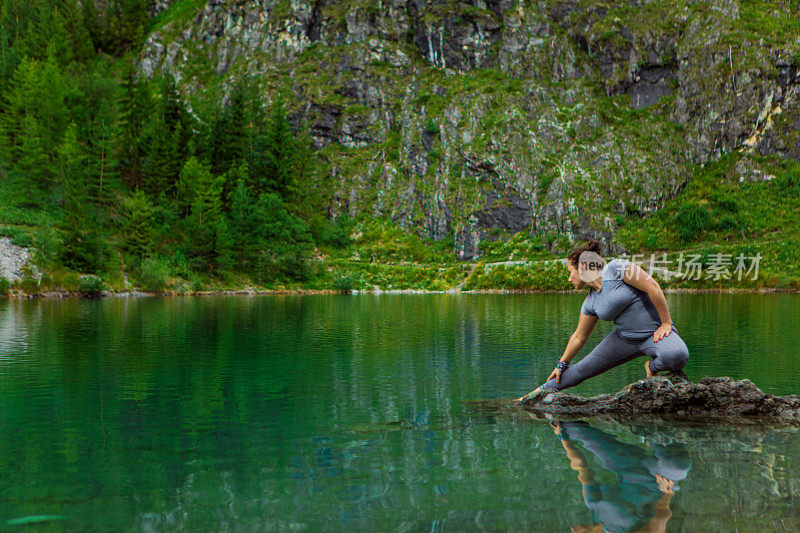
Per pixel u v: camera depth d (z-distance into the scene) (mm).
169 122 72062
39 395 5398
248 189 70188
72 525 2168
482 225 84000
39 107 59938
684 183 86938
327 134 100750
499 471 2980
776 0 98062
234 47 118875
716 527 2129
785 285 56875
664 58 98062
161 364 7770
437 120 97062
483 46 107562
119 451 3389
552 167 88000
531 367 7602
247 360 8242
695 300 35781
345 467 3059
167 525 2168
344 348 9961
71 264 44188
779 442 3688
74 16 114625
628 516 2256
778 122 87938
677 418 4543
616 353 5172
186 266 53375
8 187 54312
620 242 78938
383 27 111312
